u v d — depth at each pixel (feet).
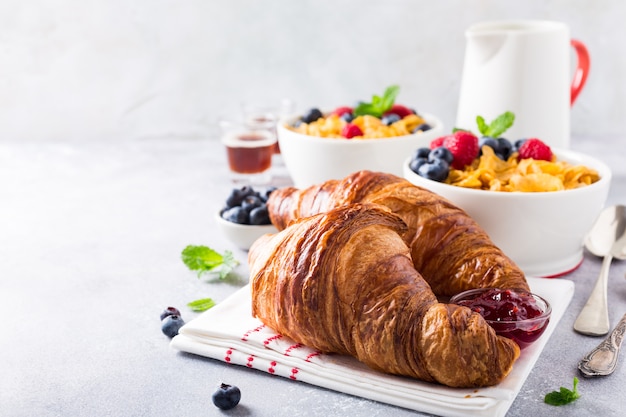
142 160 3.51
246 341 2.03
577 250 2.43
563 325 2.17
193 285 2.38
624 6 3.60
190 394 1.94
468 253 2.17
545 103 2.84
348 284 1.90
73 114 3.88
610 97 3.72
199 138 3.90
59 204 3.00
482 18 3.67
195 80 3.84
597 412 1.86
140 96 3.86
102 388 1.96
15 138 3.89
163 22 3.78
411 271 1.94
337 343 1.94
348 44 3.76
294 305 1.93
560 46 2.83
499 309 2.00
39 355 2.08
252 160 3.12
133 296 2.33
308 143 2.74
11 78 3.83
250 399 1.91
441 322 1.84
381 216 2.00
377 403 1.90
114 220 2.84
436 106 3.81
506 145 2.54
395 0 3.69
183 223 2.80
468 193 2.31
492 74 2.85
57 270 2.48
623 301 2.27
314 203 2.29
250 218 2.53
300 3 3.73
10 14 3.75
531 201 2.28
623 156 3.35
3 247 2.65
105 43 3.80
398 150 2.75
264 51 3.80
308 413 1.87
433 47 3.73
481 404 1.82
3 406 1.91
